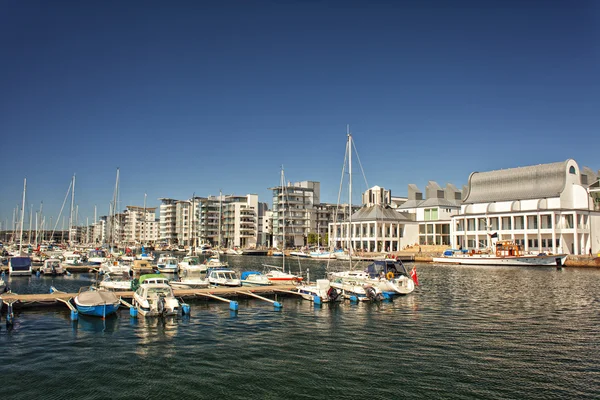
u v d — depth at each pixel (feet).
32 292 178.70
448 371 78.43
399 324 114.62
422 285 197.67
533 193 385.09
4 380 74.64
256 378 75.51
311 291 154.20
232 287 169.99
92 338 100.12
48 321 116.06
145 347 93.35
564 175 373.40
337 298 148.05
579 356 86.38
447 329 108.68
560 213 351.67
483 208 411.54
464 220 417.90
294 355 87.81
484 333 104.47
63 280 222.28
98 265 278.67
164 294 127.85
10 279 226.38
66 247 455.22
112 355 87.92
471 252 342.64
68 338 99.86
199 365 81.97
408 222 496.23
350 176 213.05
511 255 316.19
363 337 101.45
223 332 106.42
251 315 126.82
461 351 89.92
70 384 73.00
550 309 134.51
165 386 72.23
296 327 111.65
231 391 70.23
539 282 207.82
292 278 190.90
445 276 241.35
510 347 92.53
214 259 322.75
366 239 480.64
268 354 88.53
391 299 155.84
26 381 74.23
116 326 111.45
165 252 580.71
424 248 453.58
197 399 67.51
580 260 299.99
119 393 69.56
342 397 68.13
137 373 77.92
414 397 67.97
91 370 79.46
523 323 114.83
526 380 74.23
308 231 624.59
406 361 83.87
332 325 113.80
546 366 80.79
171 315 122.62
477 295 164.86
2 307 126.62
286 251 510.17
